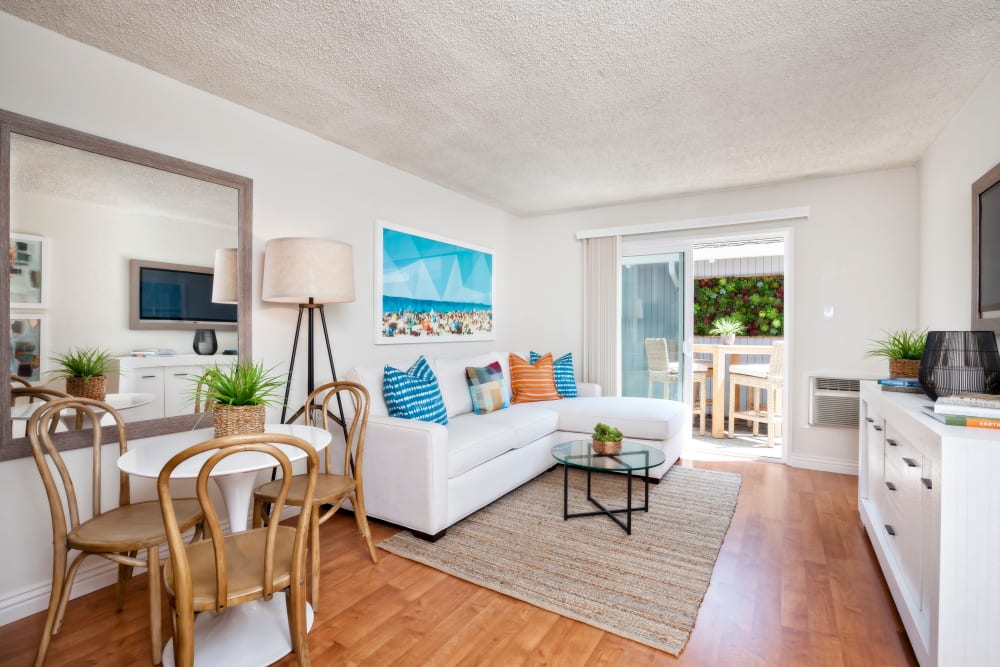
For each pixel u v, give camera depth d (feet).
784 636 5.57
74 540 5.14
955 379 5.95
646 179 12.47
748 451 14.28
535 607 6.18
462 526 8.66
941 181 9.42
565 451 9.30
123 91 6.97
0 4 5.73
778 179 12.39
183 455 3.86
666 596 6.38
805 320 12.48
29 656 5.27
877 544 7.14
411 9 5.81
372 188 11.13
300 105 8.45
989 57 6.76
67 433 6.45
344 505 9.23
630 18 5.93
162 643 5.48
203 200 7.95
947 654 4.18
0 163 5.83
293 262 7.97
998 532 4.04
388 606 6.19
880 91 7.80
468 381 12.10
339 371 10.44
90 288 6.65
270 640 5.41
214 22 6.08
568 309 15.93
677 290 14.47
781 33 6.23
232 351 8.30
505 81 7.56
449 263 13.60
